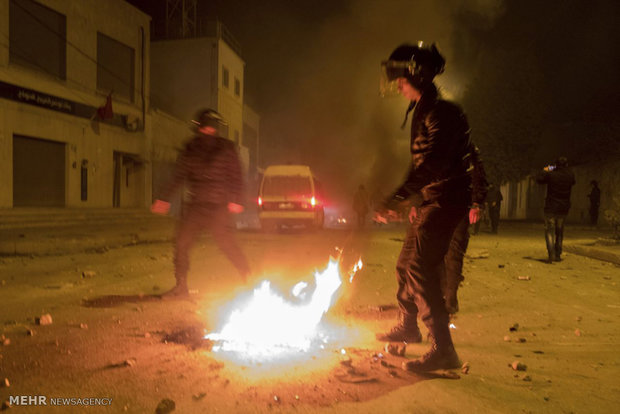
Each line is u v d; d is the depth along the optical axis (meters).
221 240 5.35
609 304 5.70
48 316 4.40
